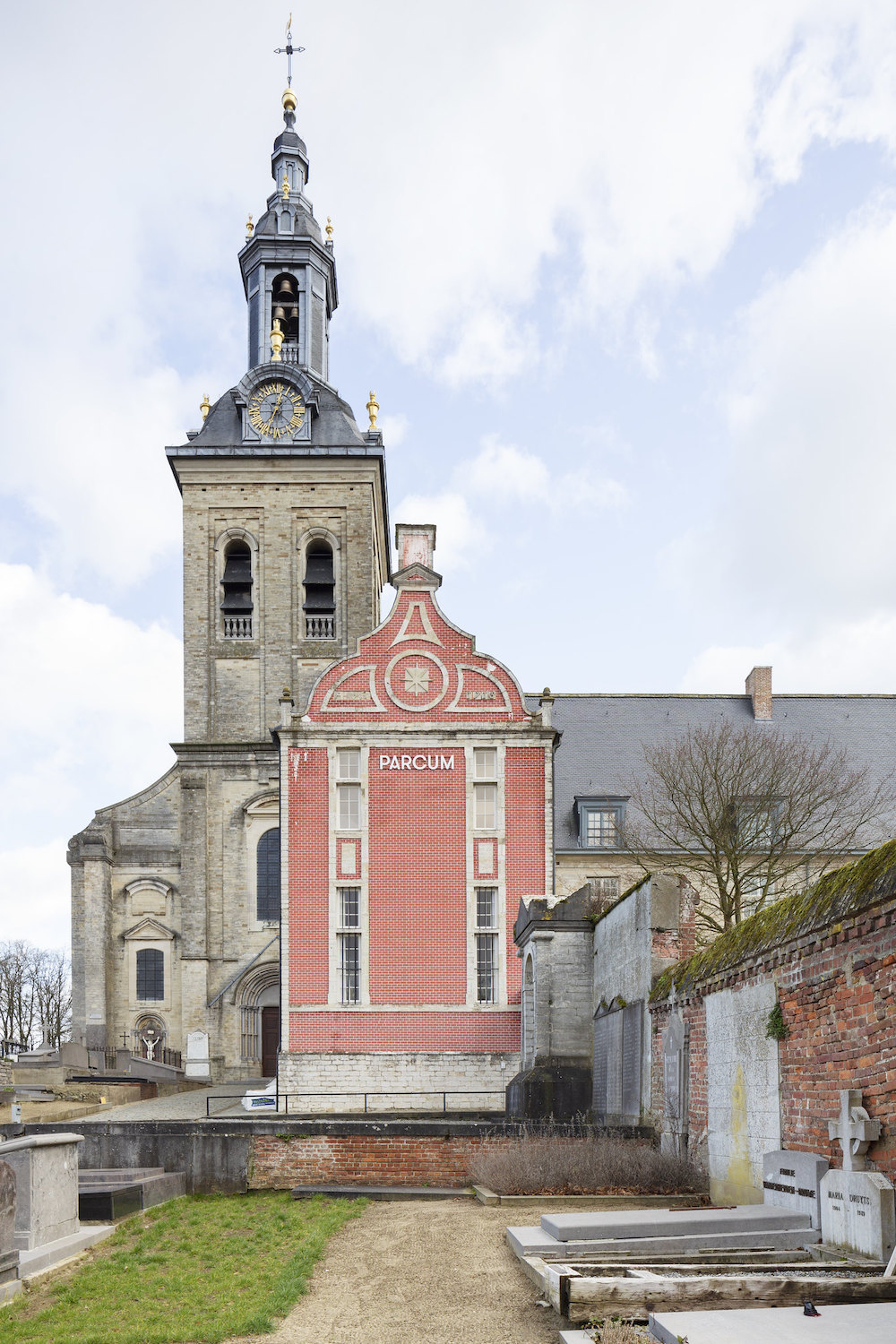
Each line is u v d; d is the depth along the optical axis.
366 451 53.31
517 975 32.62
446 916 32.97
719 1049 15.18
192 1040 48.41
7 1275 12.34
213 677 52.34
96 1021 49.69
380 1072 32.06
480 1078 32.00
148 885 51.56
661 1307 8.88
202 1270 13.31
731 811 32.53
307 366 56.25
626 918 22.09
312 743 33.84
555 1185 16.48
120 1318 11.11
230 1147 20.59
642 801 41.12
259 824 50.72
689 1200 15.34
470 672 34.38
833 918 11.33
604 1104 23.91
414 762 33.81
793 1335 7.42
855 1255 10.16
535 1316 9.59
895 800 44.31
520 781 33.78
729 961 14.61
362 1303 10.84
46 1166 14.00
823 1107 11.61
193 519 53.41
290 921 32.88
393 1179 20.39
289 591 52.97
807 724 50.22
